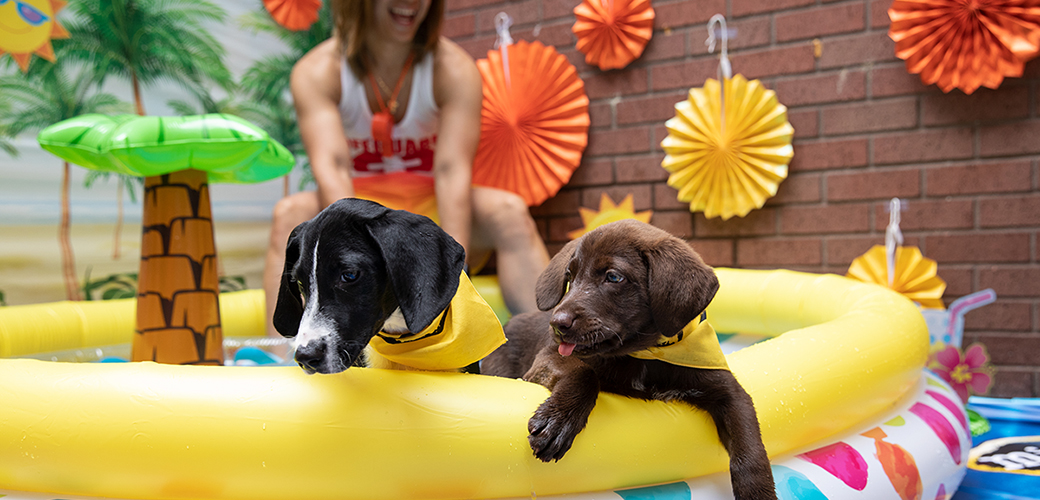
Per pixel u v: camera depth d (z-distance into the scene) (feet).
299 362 3.36
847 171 10.57
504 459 3.67
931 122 10.08
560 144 11.91
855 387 5.09
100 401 3.62
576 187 12.38
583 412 3.79
